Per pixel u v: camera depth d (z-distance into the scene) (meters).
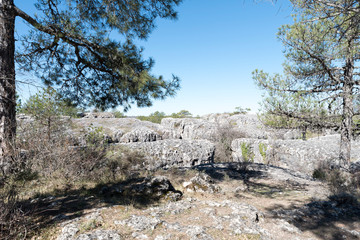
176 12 7.82
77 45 7.37
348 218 5.01
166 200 5.21
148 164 10.81
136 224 3.70
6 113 5.75
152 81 7.39
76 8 6.72
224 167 11.27
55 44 7.31
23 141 6.78
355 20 3.39
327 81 8.63
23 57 7.07
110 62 7.66
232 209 4.84
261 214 4.79
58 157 6.50
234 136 22.09
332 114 8.28
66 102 8.66
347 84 8.17
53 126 7.54
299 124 8.46
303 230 4.32
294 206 5.71
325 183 8.14
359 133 8.77
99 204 4.52
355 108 8.20
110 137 15.55
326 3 3.44
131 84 7.67
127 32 7.60
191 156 13.90
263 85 8.74
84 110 9.66
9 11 5.83
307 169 13.73
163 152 13.12
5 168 5.27
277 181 9.10
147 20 7.82
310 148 14.48
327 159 12.65
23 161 5.87
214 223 4.00
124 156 9.10
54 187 5.70
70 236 3.12
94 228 3.46
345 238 4.00
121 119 20.86
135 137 16.61
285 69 9.08
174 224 3.83
